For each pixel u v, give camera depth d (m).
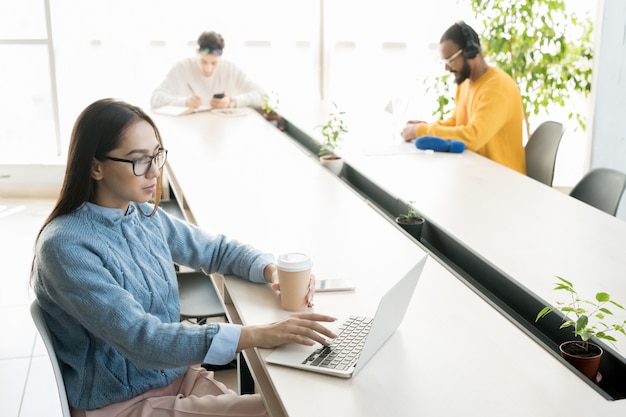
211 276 2.54
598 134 4.65
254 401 1.86
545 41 5.24
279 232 2.53
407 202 2.91
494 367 1.63
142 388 1.85
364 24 5.61
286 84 5.75
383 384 1.56
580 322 1.69
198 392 1.94
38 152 5.64
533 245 2.44
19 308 3.85
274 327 1.73
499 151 4.07
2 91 5.50
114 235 1.82
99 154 1.76
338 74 5.71
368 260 2.27
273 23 5.61
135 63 5.56
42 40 5.43
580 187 3.20
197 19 5.54
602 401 1.50
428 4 5.54
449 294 2.01
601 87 4.59
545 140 3.86
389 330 1.73
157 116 4.68
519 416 1.45
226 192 3.02
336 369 1.60
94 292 1.69
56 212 1.80
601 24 4.52
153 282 1.88
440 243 2.63
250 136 4.13
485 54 5.27
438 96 5.60
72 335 1.80
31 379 3.17
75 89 5.55
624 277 2.17
